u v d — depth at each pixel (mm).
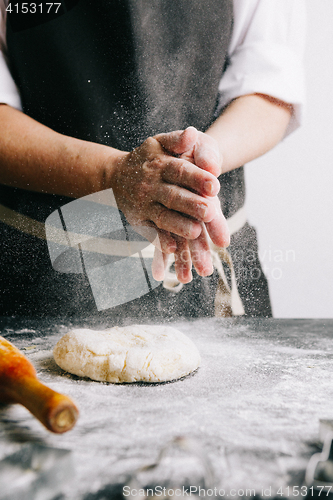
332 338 892
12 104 1096
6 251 1127
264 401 556
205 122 1183
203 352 786
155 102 1126
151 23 1033
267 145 1074
